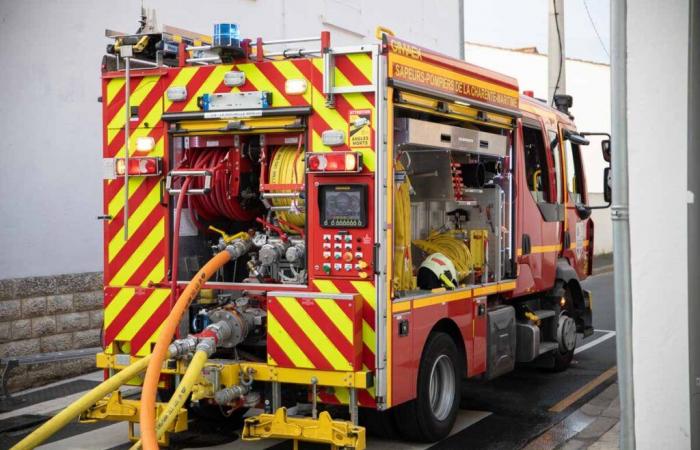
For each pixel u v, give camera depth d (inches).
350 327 237.1
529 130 369.4
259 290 255.9
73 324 374.0
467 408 331.9
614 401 342.0
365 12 571.8
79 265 382.3
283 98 253.0
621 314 195.0
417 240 303.9
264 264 257.4
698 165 191.9
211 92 262.1
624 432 195.2
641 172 195.2
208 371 246.5
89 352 339.6
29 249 359.9
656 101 193.5
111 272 276.8
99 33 388.5
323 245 248.2
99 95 389.1
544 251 372.8
